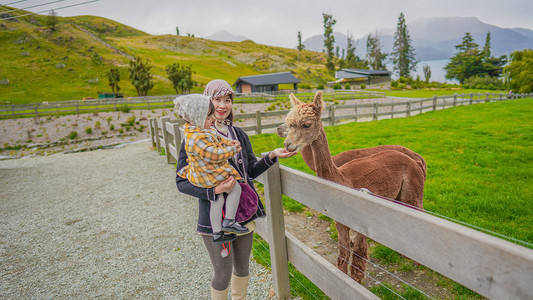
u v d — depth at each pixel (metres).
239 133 2.06
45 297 2.94
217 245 1.88
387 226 1.33
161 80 56.84
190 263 3.43
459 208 3.97
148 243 3.98
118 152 11.38
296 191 2.14
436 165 6.05
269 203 2.35
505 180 4.97
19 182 7.76
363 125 12.54
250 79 54.12
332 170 2.54
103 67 58.25
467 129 10.14
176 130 6.72
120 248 3.88
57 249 3.95
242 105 23.14
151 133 10.80
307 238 3.66
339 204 1.67
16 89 43.59
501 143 7.69
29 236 4.40
